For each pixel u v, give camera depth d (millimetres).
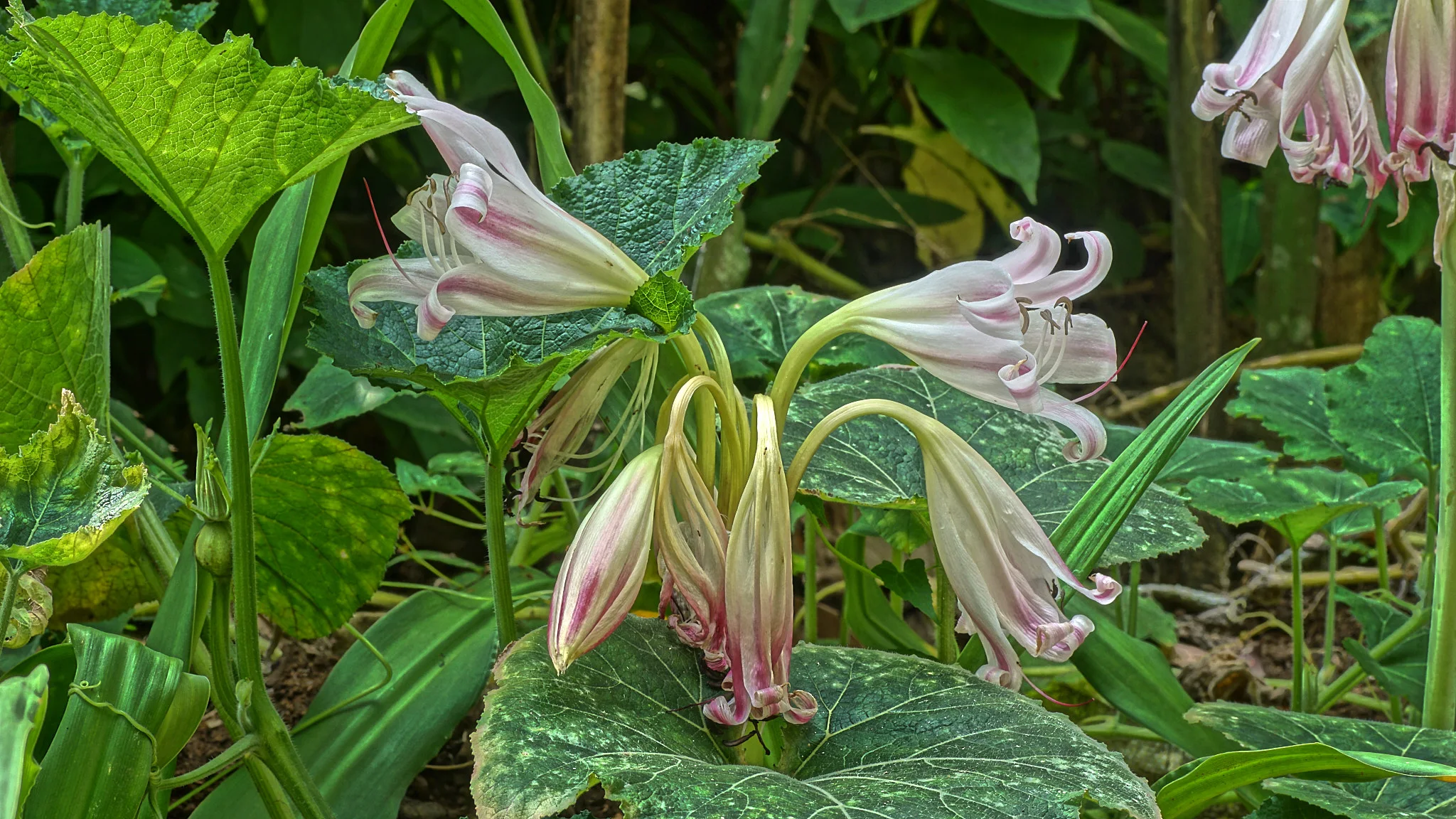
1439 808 856
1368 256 2143
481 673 963
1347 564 1763
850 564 1018
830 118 2455
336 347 798
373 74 884
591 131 1380
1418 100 863
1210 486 1071
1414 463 1118
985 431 1005
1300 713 959
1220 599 1544
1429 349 1155
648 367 790
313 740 925
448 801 1142
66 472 702
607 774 700
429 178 729
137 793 701
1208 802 839
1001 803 701
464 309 713
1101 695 979
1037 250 743
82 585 1035
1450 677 967
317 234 896
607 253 733
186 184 699
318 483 958
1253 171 2488
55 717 824
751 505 727
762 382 1293
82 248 813
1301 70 827
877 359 1111
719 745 784
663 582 750
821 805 698
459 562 1345
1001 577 763
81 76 649
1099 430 744
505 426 794
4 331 805
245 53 654
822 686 820
